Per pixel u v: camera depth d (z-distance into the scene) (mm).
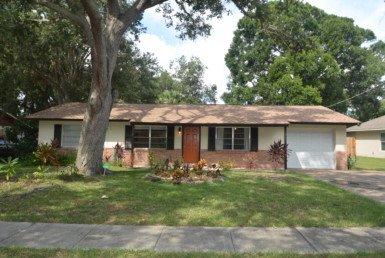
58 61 20609
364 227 5609
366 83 33312
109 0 12117
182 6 15477
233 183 10172
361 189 9648
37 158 14891
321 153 16547
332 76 26172
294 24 15070
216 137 16312
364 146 29016
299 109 18375
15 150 17547
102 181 10070
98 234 5051
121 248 4402
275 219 5977
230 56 31266
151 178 10406
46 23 15492
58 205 6824
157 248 4449
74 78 22656
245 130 16266
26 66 18531
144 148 16500
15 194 7668
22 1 11703
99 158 11875
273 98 25562
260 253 4262
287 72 24875
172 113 17219
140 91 26578
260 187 9508
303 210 6719
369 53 32906
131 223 5676
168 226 5539
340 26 30781
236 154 16031
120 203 7090
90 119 11688
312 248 4520
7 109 20031
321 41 30812
